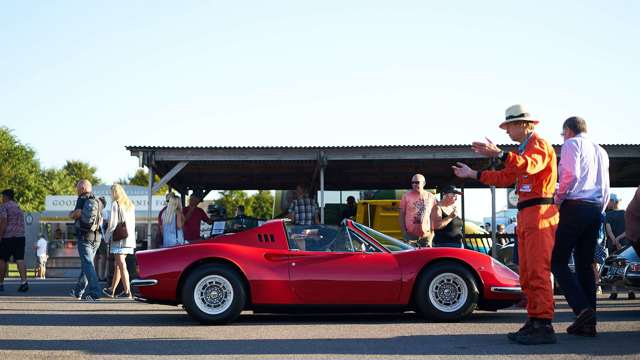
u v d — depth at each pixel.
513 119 6.16
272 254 7.80
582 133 6.48
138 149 13.51
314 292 7.71
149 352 5.73
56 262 24.61
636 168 15.53
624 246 11.38
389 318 8.23
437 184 18.81
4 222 13.11
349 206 16.33
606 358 5.25
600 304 10.02
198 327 7.39
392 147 13.56
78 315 8.67
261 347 5.96
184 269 7.69
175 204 11.87
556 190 6.70
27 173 61.56
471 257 7.84
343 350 5.76
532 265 5.98
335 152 13.74
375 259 7.84
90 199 11.01
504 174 5.98
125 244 11.41
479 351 5.66
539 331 5.97
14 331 7.09
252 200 61.88
